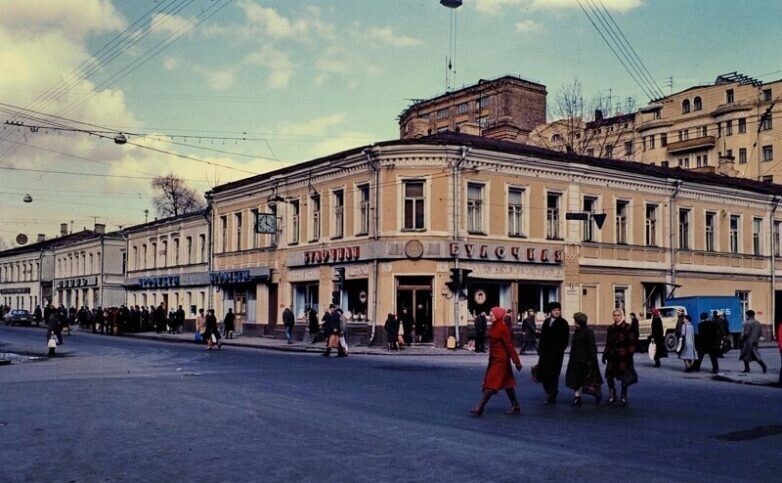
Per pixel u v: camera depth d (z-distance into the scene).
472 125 45.53
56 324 30.50
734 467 8.89
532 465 8.89
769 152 78.19
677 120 85.56
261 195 44.66
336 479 8.20
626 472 8.55
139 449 9.82
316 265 39.19
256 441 10.36
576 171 38.25
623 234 40.56
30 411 13.23
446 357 29.39
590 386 14.52
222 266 48.59
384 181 34.81
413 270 34.16
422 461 9.09
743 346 22.77
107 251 68.38
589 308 38.62
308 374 20.72
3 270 91.88
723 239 45.16
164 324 51.44
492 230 35.50
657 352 25.48
